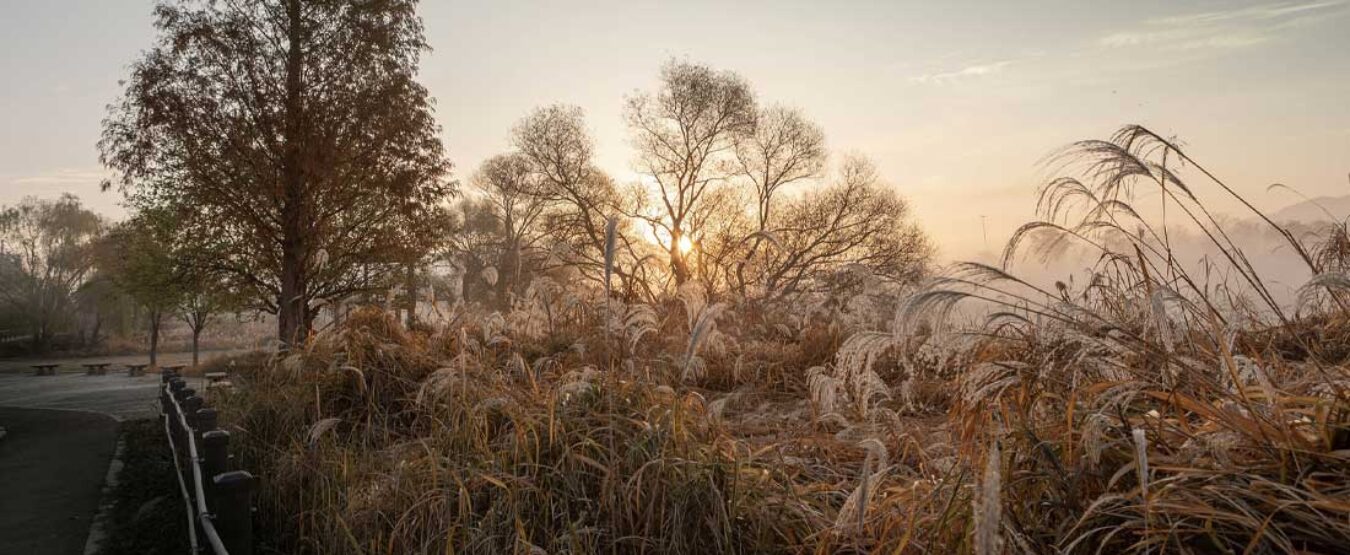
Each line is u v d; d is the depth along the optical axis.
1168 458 2.45
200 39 23.05
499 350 8.20
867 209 33.44
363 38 24.84
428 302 9.90
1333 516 2.11
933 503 2.84
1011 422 2.80
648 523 3.34
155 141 23.09
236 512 3.73
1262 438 2.38
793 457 4.29
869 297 6.43
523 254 8.88
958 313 2.79
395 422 6.61
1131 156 2.96
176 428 7.72
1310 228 4.48
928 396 5.42
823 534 3.00
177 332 77.88
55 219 62.00
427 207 27.03
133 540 5.51
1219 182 3.01
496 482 3.64
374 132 25.20
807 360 7.82
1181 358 2.78
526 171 37.88
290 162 23.69
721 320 9.11
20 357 58.12
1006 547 2.28
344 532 4.15
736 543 3.29
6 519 6.34
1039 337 2.97
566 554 3.34
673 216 36.53
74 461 9.15
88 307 63.69
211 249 24.03
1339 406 2.34
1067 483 2.51
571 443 4.05
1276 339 3.95
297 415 6.80
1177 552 2.24
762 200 37.62
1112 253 3.31
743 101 36.69
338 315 9.79
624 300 8.28
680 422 3.83
